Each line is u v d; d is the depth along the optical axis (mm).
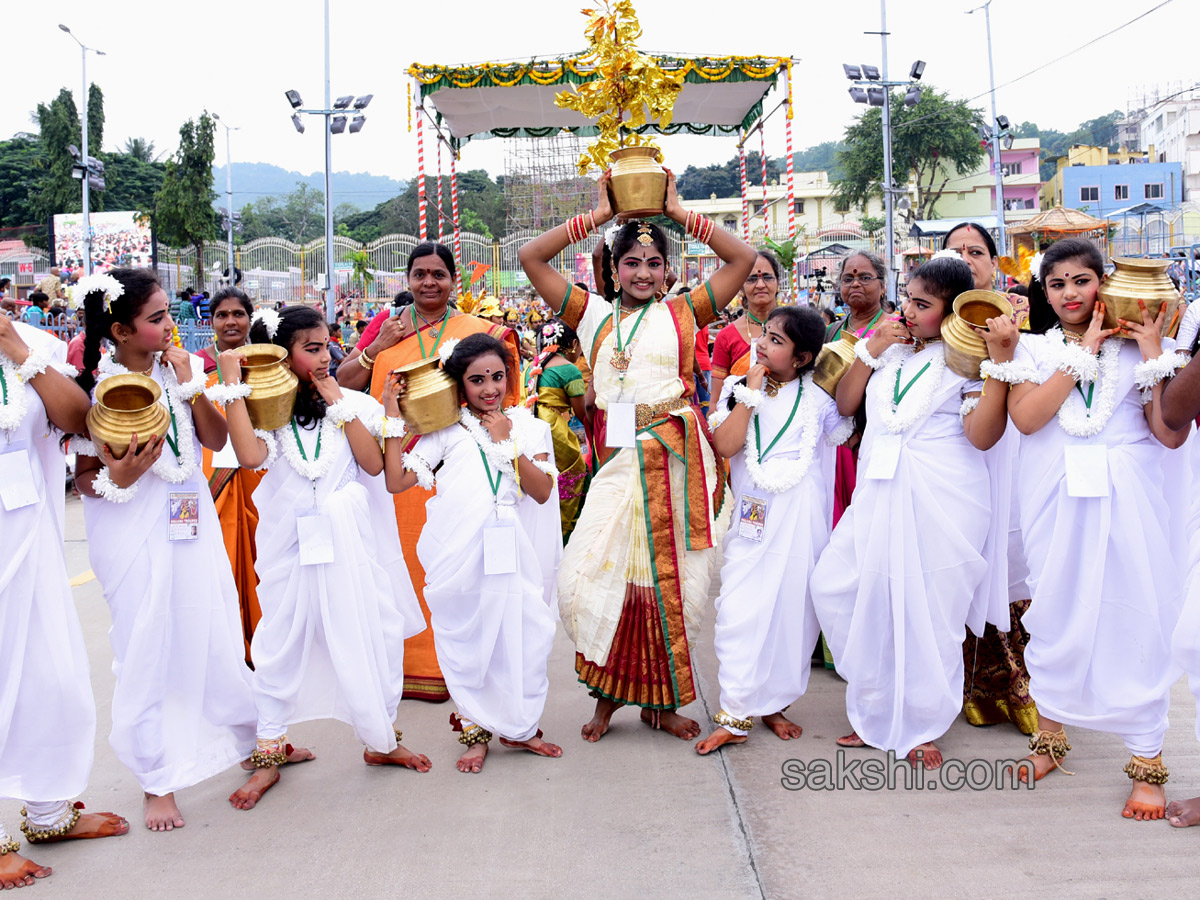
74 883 2977
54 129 41562
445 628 3812
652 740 4035
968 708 4117
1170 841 3055
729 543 4070
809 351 3910
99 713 4422
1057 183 49938
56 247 26984
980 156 44875
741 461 4047
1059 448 3361
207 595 3430
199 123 37250
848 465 4672
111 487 3236
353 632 3576
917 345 3746
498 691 3764
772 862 2986
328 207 19672
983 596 3744
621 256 4020
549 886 2879
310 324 3633
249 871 3020
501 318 8070
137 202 49719
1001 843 3064
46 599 3117
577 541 4062
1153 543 3281
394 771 3781
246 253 25938
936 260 3629
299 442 3623
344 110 19391
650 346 3965
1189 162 51469
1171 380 3164
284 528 3600
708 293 4004
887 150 21938
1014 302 4871
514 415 3918
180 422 3410
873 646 3699
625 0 3887
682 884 2873
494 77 9734
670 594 3951
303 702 3703
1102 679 3309
